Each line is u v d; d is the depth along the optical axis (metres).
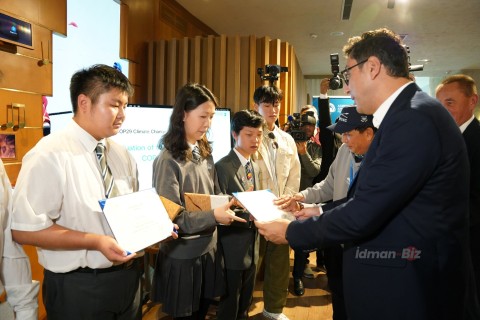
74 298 1.07
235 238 1.85
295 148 2.54
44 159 1.01
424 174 0.89
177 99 1.56
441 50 6.41
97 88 1.07
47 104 2.25
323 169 2.66
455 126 0.97
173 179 1.47
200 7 4.31
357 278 1.03
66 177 1.05
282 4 4.23
